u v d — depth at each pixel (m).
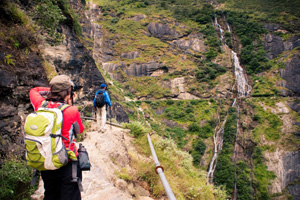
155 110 78.62
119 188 3.86
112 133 6.74
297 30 99.00
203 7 116.12
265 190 50.28
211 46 98.44
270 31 102.81
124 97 77.06
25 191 3.63
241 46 102.94
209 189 6.70
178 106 78.50
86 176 3.61
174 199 2.15
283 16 109.12
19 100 5.71
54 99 2.10
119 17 117.75
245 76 90.62
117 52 101.12
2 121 4.66
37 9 9.54
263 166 55.47
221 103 77.62
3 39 6.13
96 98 7.07
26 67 6.64
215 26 111.00
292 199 48.44
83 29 83.19
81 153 2.20
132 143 7.62
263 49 95.50
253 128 66.12
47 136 1.75
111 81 80.44
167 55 98.44
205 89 84.50
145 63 94.56
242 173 52.91
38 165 1.76
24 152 4.80
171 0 139.50
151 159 6.50
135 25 111.19
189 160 8.50
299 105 69.19
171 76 90.56
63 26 20.80
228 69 90.44
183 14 115.50
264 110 70.81
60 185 2.00
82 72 24.23
